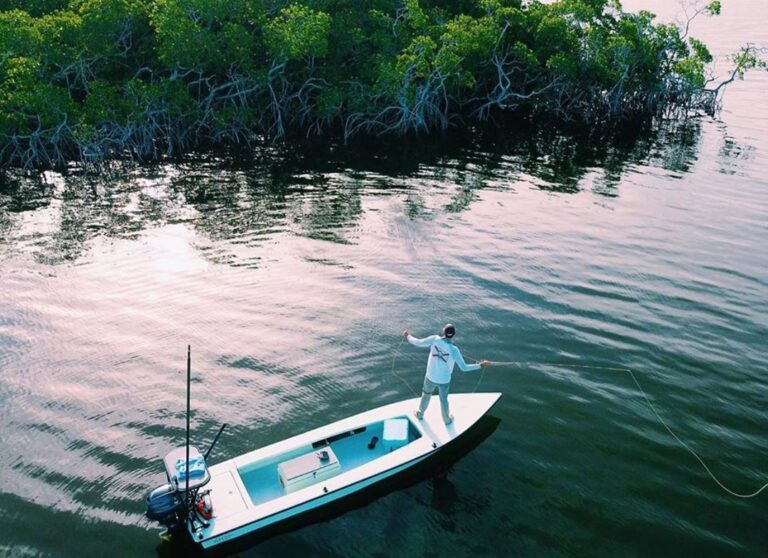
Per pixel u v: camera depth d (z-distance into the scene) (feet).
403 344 57.11
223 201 97.04
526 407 48.93
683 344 58.08
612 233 85.61
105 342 56.80
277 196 99.86
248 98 143.95
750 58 173.47
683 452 44.62
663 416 48.37
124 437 44.68
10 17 115.14
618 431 46.57
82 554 34.96
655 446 45.14
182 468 34.42
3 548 35.19
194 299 64.80
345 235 83.25
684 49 171.94
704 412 48.96
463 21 146.72
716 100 182.19
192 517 34.78
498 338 58.23
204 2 125.18
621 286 69.41
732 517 39.04
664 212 94.79
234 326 59.67
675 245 81.76
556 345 57.36
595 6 168.04
